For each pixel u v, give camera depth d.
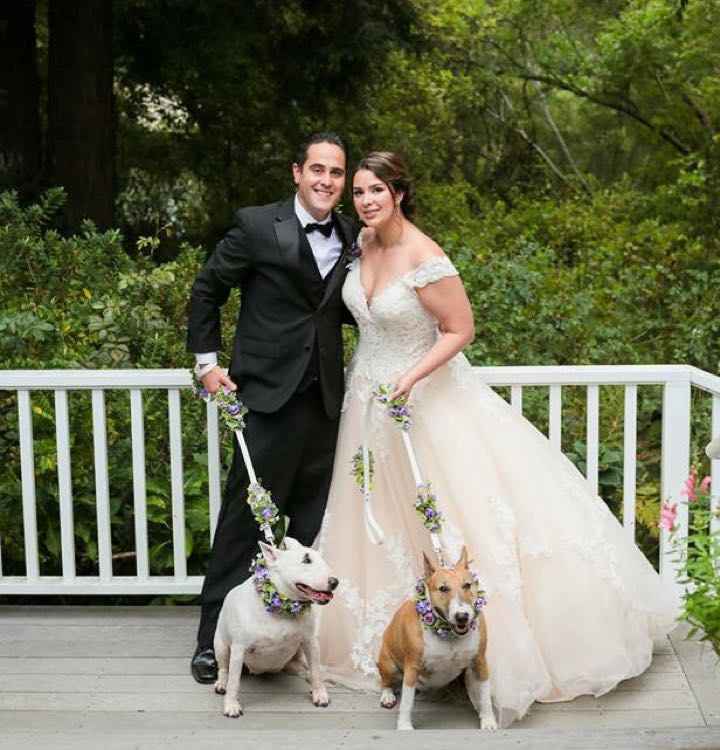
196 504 4.60
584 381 3.93
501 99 19.62
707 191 12.45
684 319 7.49
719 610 2.77
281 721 3.25
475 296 6.16
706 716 3.25
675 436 3.96
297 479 3.64
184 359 4.93
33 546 4.10
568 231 12.74
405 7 12.56
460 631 2.96
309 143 3.42
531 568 3.46
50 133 10.55
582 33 17.98
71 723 3.24
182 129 14.91
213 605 3.59
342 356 3.58
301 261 3.42
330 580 3.12
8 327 4.61
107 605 4.73
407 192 3.47
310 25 12.21
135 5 11.48
